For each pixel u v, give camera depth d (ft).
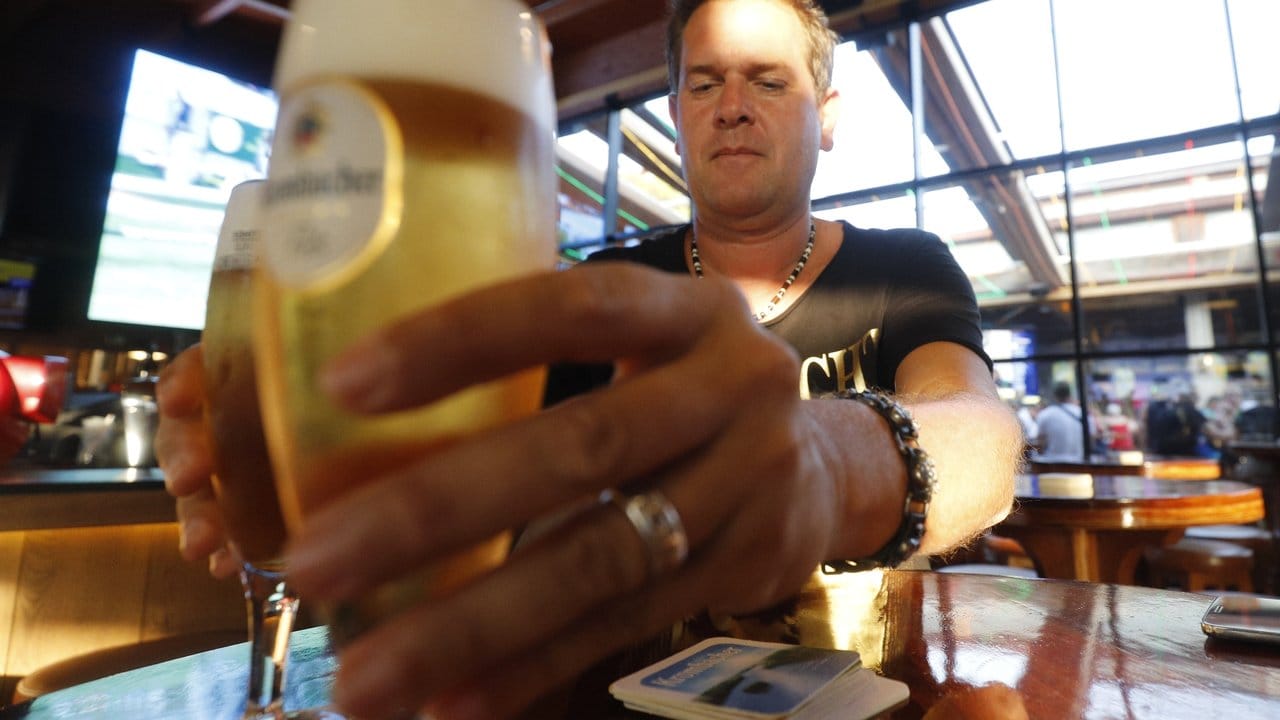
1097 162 15.30
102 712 1.56
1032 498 6.07
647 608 0.85
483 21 0.88
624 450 0.73
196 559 1.49
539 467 0.69
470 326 0.66
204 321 1.36
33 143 11.47
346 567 0.65
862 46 17.11
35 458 6.21
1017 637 1.95
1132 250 37.22
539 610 0.74
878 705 1.41
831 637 1.97
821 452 1.28
